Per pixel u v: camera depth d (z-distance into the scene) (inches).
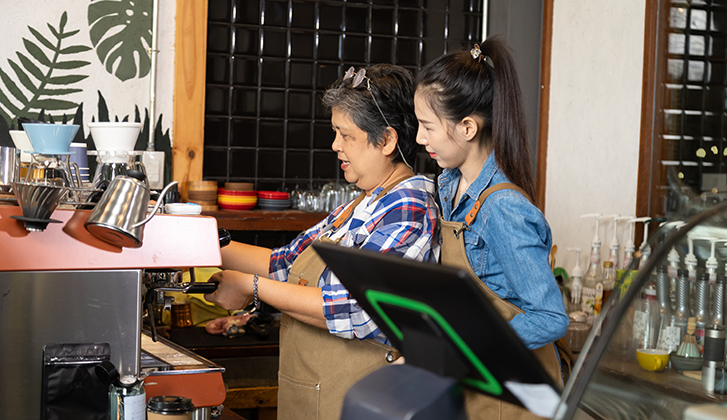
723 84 123.8
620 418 30.4
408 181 58.7
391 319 24.5
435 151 56.1
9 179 54.8
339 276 25.3
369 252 22.7
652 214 123.9
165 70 107.0
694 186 123.8
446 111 53.9
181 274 54.4
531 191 54.6
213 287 54.9
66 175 57.1
